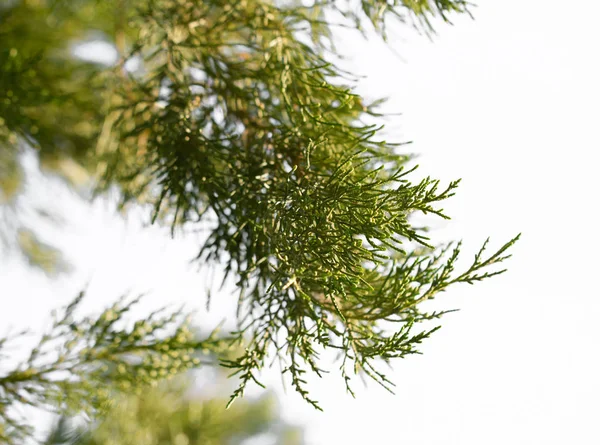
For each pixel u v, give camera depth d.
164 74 2.88
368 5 2.78
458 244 1.87
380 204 1.71
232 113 2.76
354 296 1.97
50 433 3.47
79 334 3.03
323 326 1.88
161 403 4.04
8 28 4.12
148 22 2.96
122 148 3.21
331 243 1.76
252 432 5.08
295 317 2.04
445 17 2.63
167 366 3.05
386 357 1.80
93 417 3.12
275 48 2.69
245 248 2.45
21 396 3.00
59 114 4.01
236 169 2.39
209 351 3.03
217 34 2.95
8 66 3.05
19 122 3.31
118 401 3.45
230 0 2.89
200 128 2.60
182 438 4.18
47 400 3.04
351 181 2.01
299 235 1.84
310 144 1.98
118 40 3.77
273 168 2.39
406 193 1.67
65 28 4.20
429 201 1.65
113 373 3.12
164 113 2.80
